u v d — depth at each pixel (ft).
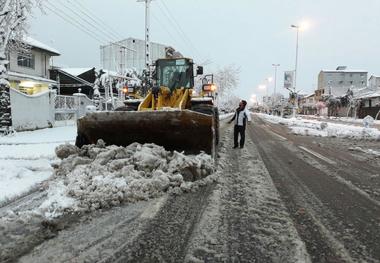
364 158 30.30
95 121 22.36
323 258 10.38
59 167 19.62
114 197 15.07
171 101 30.89
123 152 19.83
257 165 25.35
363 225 13.19
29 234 11.73
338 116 207.10
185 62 35.17
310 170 23.99
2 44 44.45
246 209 14.73
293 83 136.87
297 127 78.69
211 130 22.09
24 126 52.85
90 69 128.06
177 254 10.44
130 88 37.01
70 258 10.09
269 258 10.31
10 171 20.84
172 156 20.06
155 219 13.26
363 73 311.06
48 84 93.66
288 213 14.35
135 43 159.84
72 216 13.44
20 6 45.09
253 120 127.34
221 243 11.27
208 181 18.94
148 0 80.07
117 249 10.69
